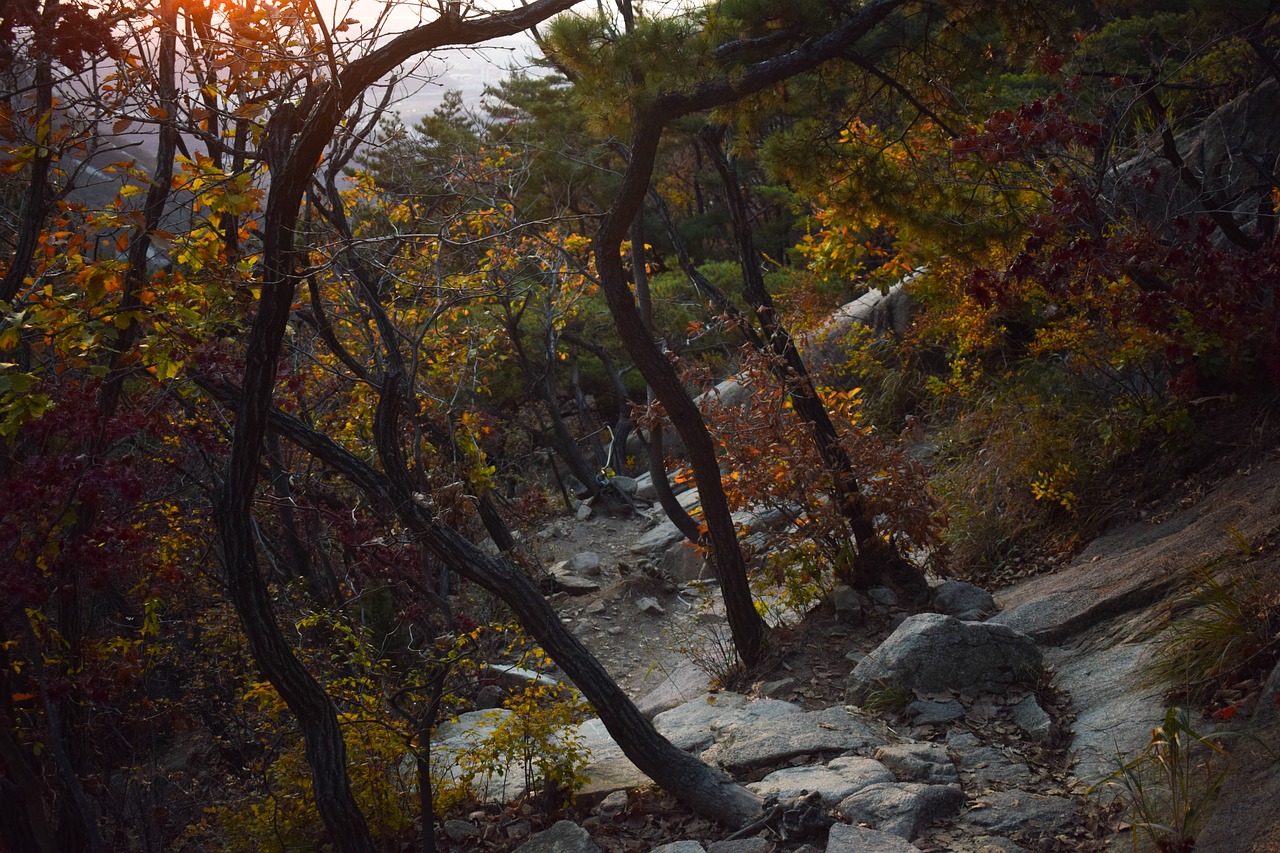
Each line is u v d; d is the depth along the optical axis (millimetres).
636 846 4707
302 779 5262
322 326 6574
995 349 10703
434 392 10125
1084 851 3986
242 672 7047
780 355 7824
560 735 6297
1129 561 6438
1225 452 7094
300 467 8844
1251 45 7832
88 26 4184
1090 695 5250
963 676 5629
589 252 14078
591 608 10141
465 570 4891
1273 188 7691
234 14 4336
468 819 5340
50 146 4480
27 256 4578
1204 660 4719
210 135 4723
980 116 7266
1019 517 8234
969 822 4344
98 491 4082
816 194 7605
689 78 5527
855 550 7613
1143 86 6883
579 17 5484
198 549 7316
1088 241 5027
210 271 4961
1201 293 4988
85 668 5121
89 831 4473
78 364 4465
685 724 6027
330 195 5949
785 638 7074
